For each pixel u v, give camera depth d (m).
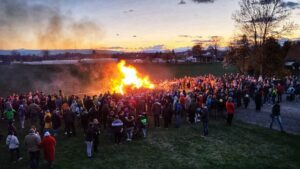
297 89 39.69
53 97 28.84
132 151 20.91
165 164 18.80
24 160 19.34
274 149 21.45
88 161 19.09
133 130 23.39
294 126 27.03
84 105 27.31
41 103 28.17
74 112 25.69
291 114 31.22
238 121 28.45
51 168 17.80
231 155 20.25
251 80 42.75
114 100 28.78
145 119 23.80
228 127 26.53
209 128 26.23
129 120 22.80
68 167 18.19
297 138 23.86
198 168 18.22
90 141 19.52
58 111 24.11
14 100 28.88
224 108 29.69
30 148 17.23
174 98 29.17
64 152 20.53
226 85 38.03
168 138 23.61
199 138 23.61
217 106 29.14
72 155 20.03
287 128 26.42
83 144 22.09
